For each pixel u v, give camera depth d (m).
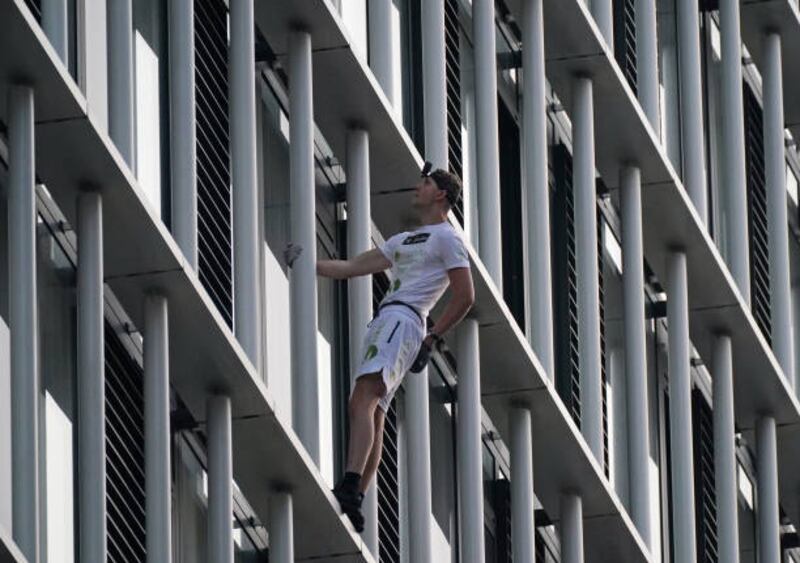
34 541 32.75
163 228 34.34
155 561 34.22
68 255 35.06
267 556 37.72
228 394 35.75
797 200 54.84
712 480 49.22
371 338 34.09
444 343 41.25
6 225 33.81
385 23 40.06
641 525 44.28
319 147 39.75
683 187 46.62
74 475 34.53
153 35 36.81
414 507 39.41
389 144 39.12
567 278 44.97
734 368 48.75
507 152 44.47
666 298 47.00
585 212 43.72
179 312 35.03
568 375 44.62
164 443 34.53
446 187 34.47
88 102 34.94
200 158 37.28
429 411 41.47
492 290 40.41
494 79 42.03
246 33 36.94
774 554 49.00
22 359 32.91
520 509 41.56
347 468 34.25
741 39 51.41
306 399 37.22
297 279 37.44
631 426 44.56
